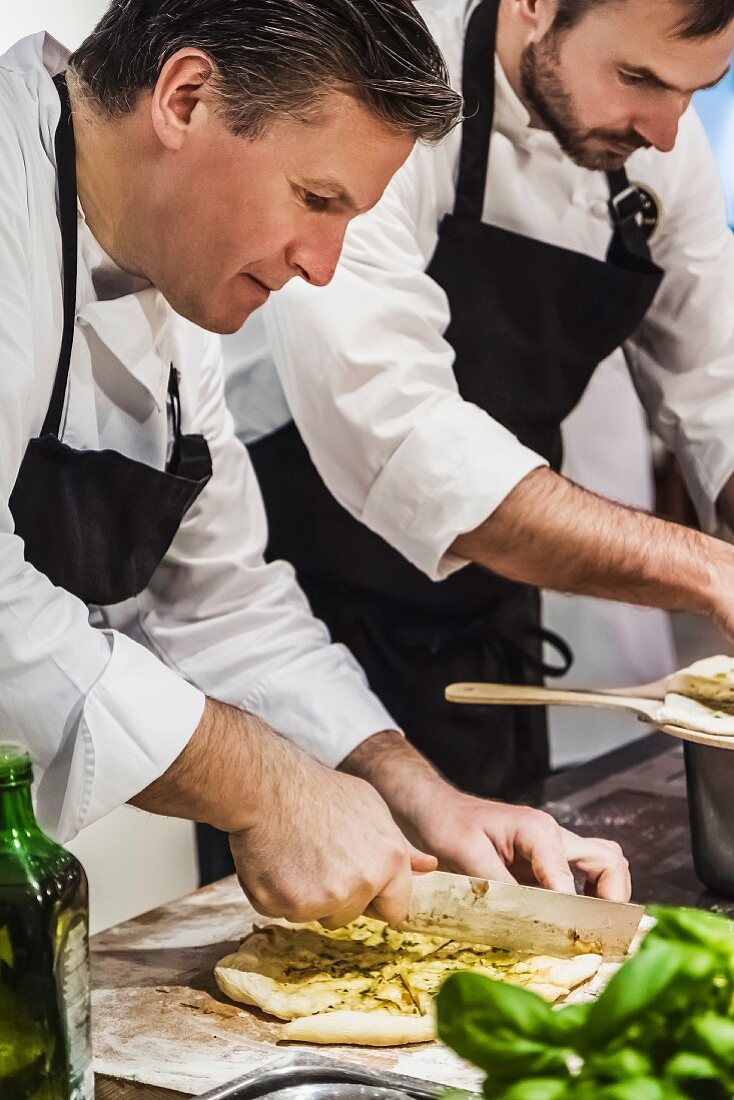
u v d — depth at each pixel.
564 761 2.97
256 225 1.11
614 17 1.46
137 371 1.30
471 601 1.96
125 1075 0.99
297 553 1.93
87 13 2.06
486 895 1.19
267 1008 1.08
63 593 1.11
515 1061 0.55
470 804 1.35
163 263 1.18
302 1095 0.86
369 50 1.02
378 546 1.90
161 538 1.33
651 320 2.00
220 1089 0.86
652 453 3.17
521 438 1.95
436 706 1.98
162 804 1.10
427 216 1.76
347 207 1.12
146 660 1.09
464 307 1.83
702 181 1.89
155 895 2.46
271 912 1.15
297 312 1.57
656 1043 0.55
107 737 1.05
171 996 1.14
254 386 1.88
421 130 1.07
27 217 1.14
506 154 1.76
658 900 1.36
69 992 0.84
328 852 1.13
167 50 1.07
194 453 1.37
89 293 1.24
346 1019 1.03
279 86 1.03
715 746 1.28
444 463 1.53
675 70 1.45
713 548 1.54
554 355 1.89
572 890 1.21
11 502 1.25
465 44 1.69
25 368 1.12
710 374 1.97
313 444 1.65
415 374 1.57
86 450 1.28
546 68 1.56
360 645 1.95
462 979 0.56
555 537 1.52
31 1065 0.82
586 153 1.62
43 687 1.05
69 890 0.84
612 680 2.94
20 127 1.15
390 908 1.19
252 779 1.11
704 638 3.97
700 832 1.34
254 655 1.48
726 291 1.93
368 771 1.40
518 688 1.49
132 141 1.13
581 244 1.86
